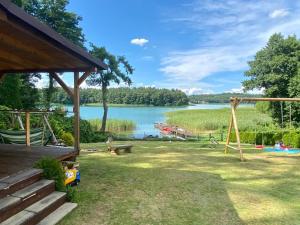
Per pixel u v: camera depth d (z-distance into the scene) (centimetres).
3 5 315
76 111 662
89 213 427
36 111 685
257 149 1282
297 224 415
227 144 1123
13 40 477
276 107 2611
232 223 412
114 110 7394
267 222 420
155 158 944
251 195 546
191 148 1269
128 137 2186
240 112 4509
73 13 2342
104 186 567
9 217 350
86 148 1180
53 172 464
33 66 698
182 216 432
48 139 828
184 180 638
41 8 2230
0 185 379
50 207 407
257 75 2797
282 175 726
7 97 1647
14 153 596
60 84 688
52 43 462
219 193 552
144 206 466
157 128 3225
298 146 1438
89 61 587
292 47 2617
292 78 2384
